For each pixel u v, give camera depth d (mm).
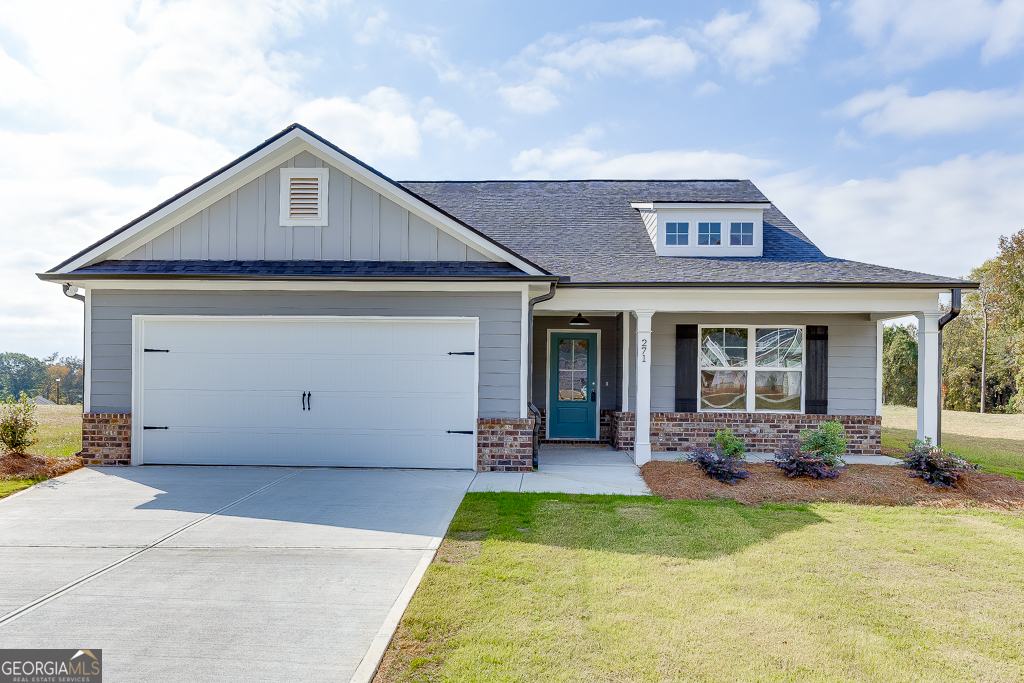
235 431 8695
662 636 3359
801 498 6832
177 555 4797
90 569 4477
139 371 8680
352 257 8773
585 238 11453
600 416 11680
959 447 12062
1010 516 6234
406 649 3229
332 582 4219
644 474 8219
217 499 6668
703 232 10977
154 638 3371
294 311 8625
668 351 10633
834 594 3996
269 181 8836
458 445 8594
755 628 3469
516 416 8531
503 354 8539
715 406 10633
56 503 6473
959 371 33125
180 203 8680
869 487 7195
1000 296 27812
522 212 12672
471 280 8203
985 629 3494
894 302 8883
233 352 8688
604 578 4246
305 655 3170
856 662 3092
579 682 2877
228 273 8031
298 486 7344
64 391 65438
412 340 8609
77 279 8242
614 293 9102
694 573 4367
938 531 5578
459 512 6102
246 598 3938
